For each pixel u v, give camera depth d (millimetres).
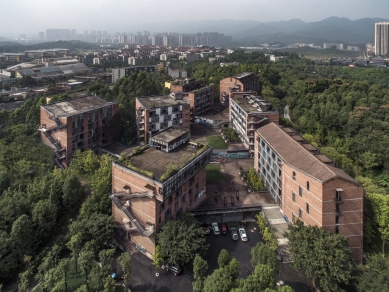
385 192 84438
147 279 62281
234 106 137375
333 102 165125
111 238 68688
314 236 58406
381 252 69188
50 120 108375
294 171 71312
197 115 159875
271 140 88500
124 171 69562
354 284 54625
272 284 51625
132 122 136125
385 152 109000
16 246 63969
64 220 78750
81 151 111938
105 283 54719
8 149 102188
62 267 56281
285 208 76250
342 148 119375
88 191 85688
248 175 95000
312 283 60750
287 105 179625
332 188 62406
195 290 57219
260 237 74812
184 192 75250
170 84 167875
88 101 122688
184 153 80312
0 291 56312
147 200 65812
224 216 80188
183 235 62594
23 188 85250
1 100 199625
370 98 164750
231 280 53219
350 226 64125
